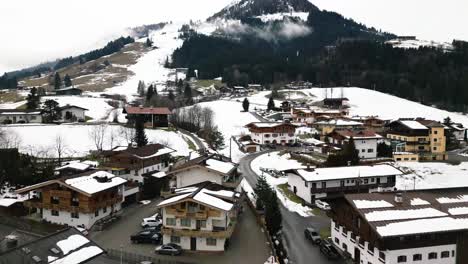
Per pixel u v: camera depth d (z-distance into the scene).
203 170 60.69
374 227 41.50
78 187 54.50
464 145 133.12
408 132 116.12
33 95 141.00
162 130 116.75
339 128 124.19
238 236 52.78
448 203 48.34
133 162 72.50
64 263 32.47
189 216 47.81
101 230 54.50
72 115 128.62
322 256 48.59
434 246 42.34
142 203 67.19
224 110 170.12
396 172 71.81
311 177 68.44
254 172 89.81
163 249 46.91
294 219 62.19
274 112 171.50
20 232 51.53
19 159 72.75
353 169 72.31
